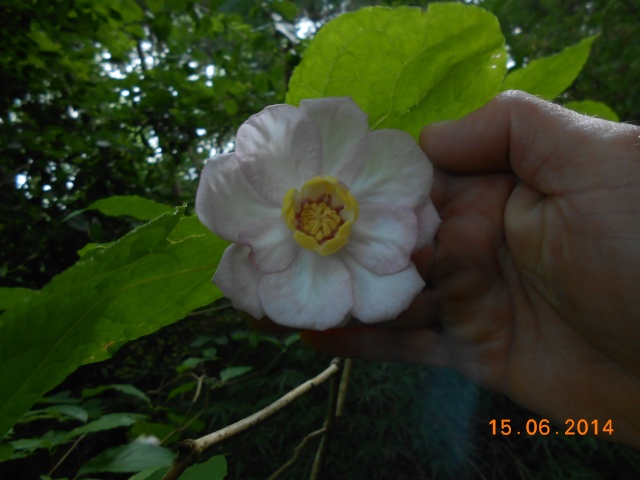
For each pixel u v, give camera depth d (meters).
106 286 0.12
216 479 0.15
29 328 0.11
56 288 0.10
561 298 0.17
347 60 0.14
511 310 0.19
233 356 0.58
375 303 0.14
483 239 0.18
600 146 0.15
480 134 0.17
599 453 0.48
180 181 0.77
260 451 0.49
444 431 0.49
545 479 0.45
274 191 0.14
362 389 0.50
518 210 0.17
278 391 0.52
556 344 0.18
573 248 0.16
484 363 0.20
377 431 0.48
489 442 0.49
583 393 0.18
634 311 0.15
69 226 0.48
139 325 0.14
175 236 0.14
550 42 0.78
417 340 0.21
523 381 0.19
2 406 0.11
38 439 0.27
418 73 0.15
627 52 0.73
